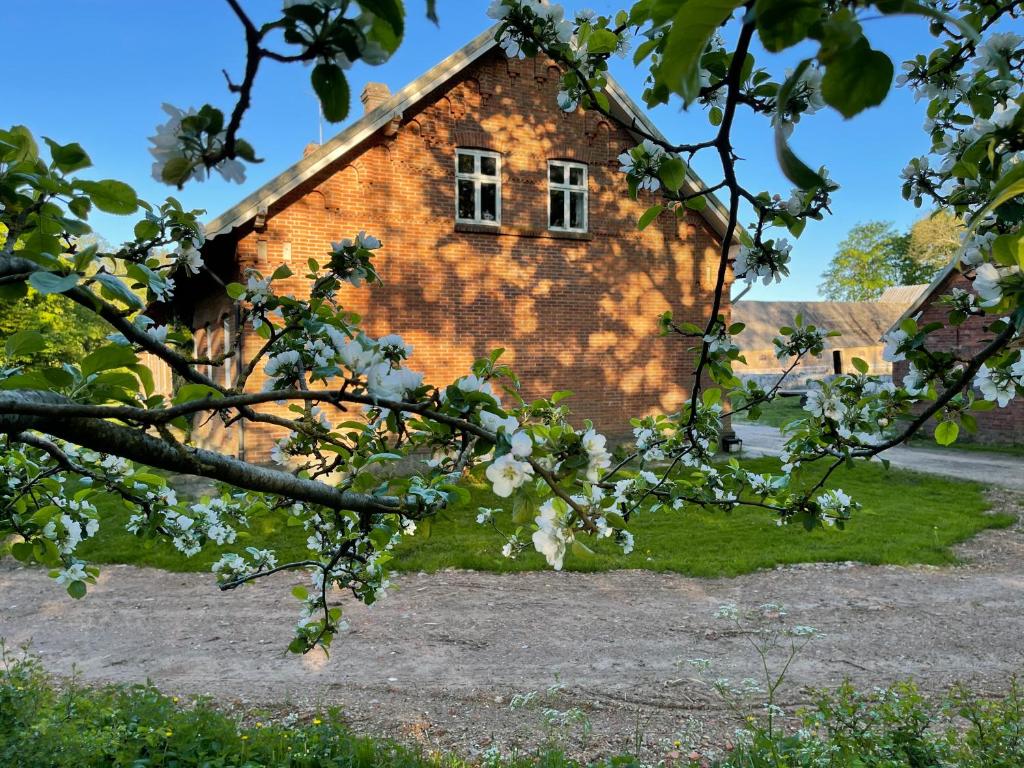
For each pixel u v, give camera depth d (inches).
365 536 87.9
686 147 42.1
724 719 172.4
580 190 545.3
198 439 583.2
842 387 96.5
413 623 246.7
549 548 46.4
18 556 93.7
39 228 49.8
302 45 20.3
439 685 196.5
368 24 20.1
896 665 207.5
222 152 21.4
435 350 495.5
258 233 442.0
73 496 99.4
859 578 294.7
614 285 554.9
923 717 125.0
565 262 538.6
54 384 45.6
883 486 490.9
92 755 125.3
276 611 263.4
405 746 160.6
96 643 234.5
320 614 253.9
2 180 46.5
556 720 172.4
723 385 86.7
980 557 324.5
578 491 51.1
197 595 282.7
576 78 77.9
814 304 1739.7
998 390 76.0
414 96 470.0
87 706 148.8
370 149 472.7
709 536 353.4
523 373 524.1
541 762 144.9
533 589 282.2
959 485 494.6
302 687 196.5
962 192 67.9
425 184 490.9
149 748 135.4
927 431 731.4
